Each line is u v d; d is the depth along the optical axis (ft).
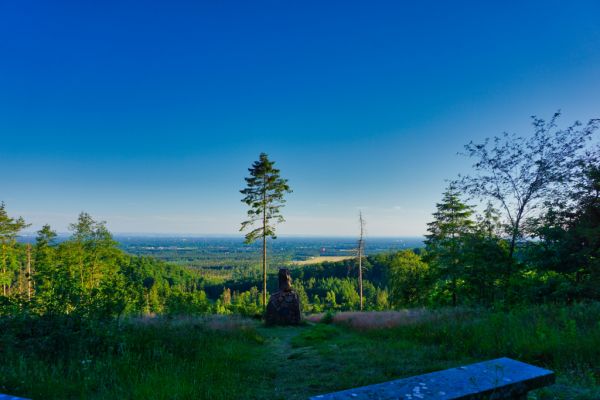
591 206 46.09
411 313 47.50
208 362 22.41
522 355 20.68
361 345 31.32
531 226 50.55
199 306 52.80
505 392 8.46
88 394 15.97
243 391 16.96
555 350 19.89
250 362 24.93
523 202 52.24
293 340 39.91
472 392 7.99
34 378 17.10
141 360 21.34
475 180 56.90
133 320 32.83
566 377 16.37
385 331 38.14
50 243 115.75
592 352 18.67
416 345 27.84
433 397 7.71
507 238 54.65
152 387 16.16
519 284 50.39
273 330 55.11
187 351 25.12
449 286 71.51
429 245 76.54
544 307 32.40
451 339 27.37
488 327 26.61
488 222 56.24
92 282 113.19
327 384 17.98
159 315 40.86
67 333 22.18
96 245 123.34
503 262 53.93
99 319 25.26
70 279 27.12
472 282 60.59
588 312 27.55
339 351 27.91
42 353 20.58
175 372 18.78
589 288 40.70
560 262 46.34
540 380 9.11
